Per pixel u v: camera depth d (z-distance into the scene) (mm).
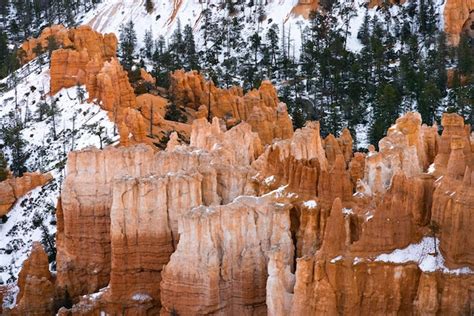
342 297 62688
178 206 79562
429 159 94062
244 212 72812
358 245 64000
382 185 79500
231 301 72188
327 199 73812
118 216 79312
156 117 149500
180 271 71438
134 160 90250
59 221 93812
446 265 62250
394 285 62812
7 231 129375
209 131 106875
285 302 65312
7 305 96000
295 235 74750
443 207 63969
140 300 79000
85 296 82688
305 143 94062
